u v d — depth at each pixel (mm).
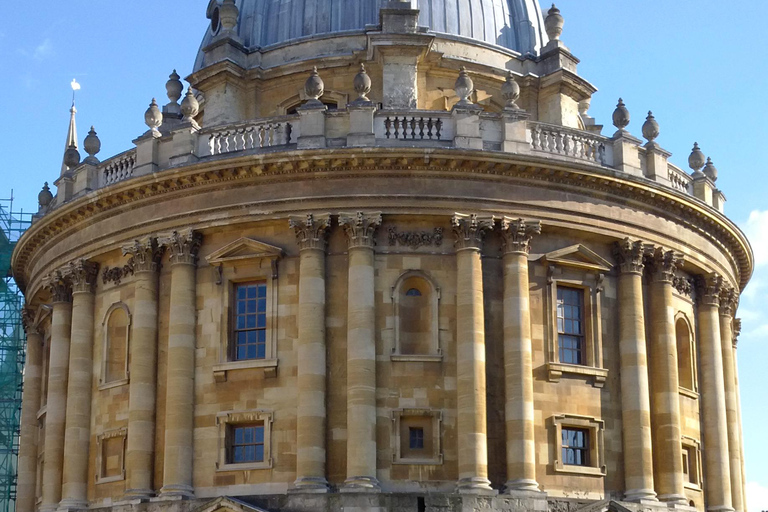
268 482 45094
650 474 47250
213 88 55000
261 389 46062
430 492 44062
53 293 53406
